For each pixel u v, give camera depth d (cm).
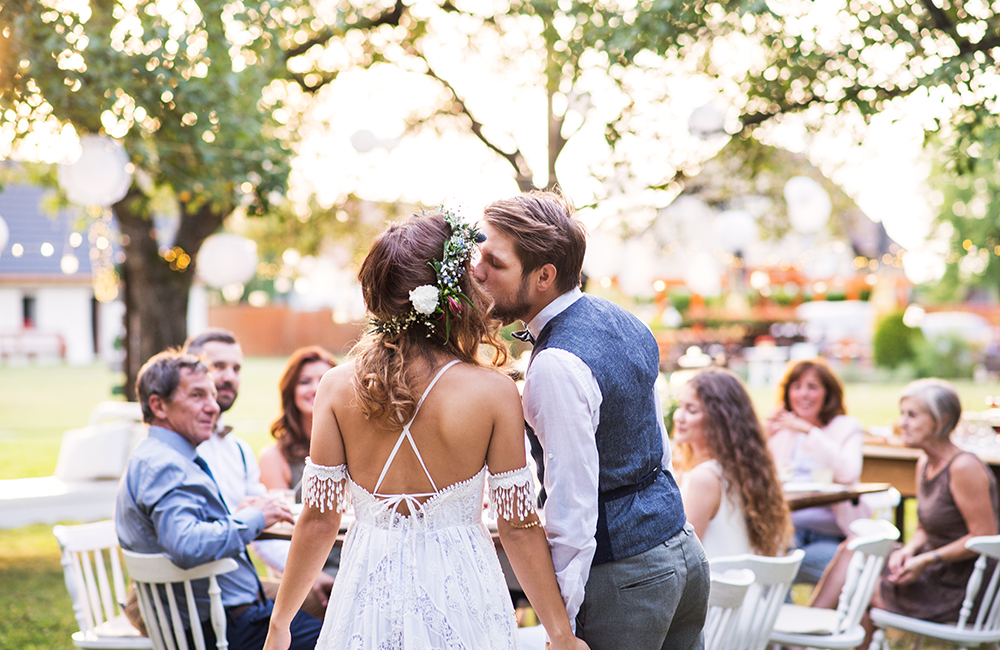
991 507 336
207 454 343
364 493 183
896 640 435
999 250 815
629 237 667
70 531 303
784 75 550
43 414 1372
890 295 2148
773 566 264
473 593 180
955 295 2597
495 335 189
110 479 697
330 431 184
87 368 2433
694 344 1902
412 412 177
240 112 574
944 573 337
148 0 509
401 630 176
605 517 189
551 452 183
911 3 481
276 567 345
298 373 386
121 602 309
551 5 550
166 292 713
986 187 1894
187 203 695
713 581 250
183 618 273
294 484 383
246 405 1462
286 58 652
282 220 642
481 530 187
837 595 345
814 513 421
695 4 484
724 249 626
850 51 504
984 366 1947
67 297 2794
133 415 709
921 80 457
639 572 189
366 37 719
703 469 298
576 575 182
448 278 177
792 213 587
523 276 193
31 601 480
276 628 190
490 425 180
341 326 2794
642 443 195
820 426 433
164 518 261
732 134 591
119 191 458
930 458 354
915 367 1945
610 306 202
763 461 300
